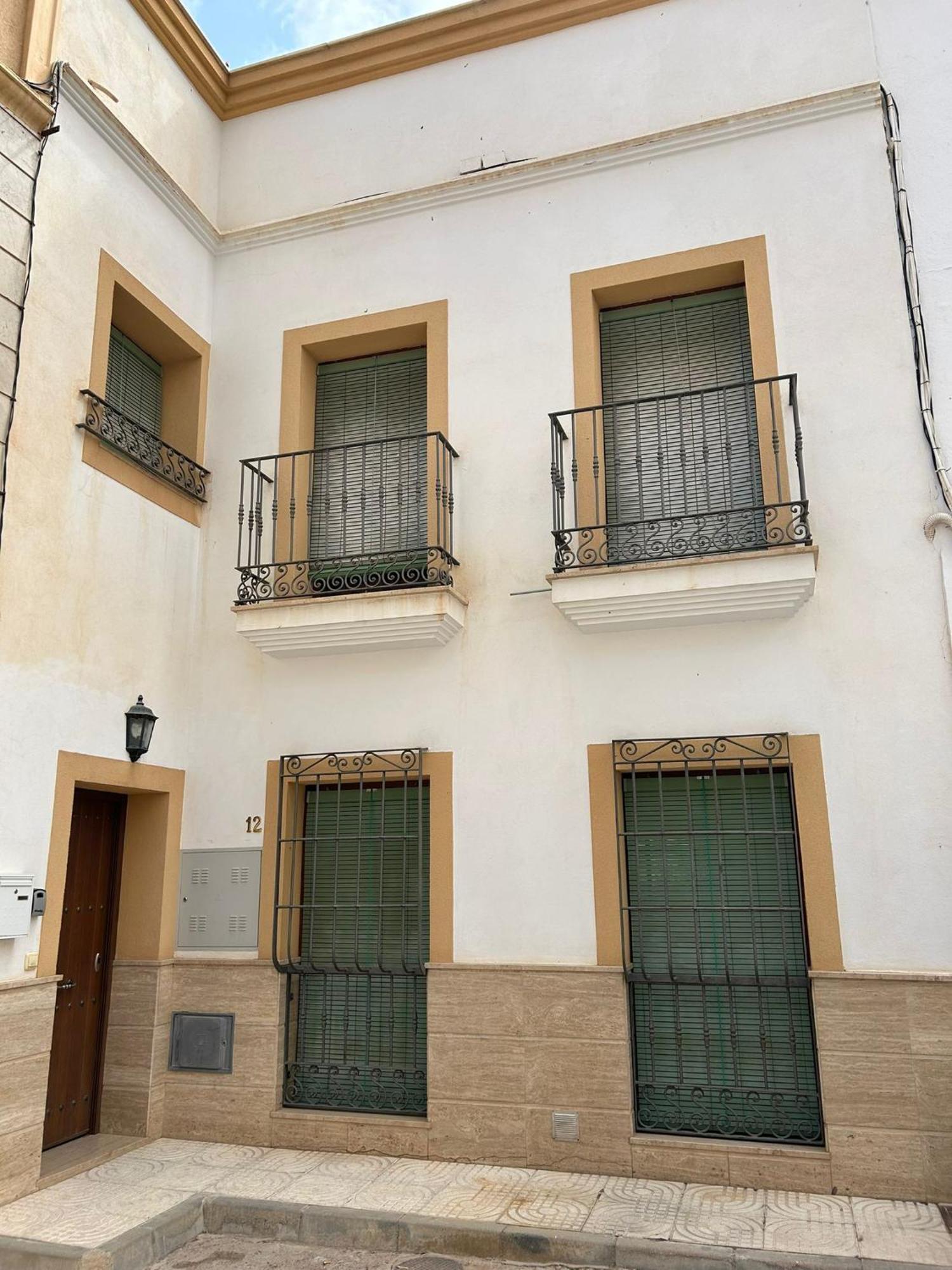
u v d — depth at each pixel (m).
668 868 5.57
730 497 5.88
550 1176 5.11
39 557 5.30
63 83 5.69
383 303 6.70
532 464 6.14
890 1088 4.80
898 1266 3.95
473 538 6.16
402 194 6.72
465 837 5.77
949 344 5.47
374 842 6.07
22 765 5.08
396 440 6.00
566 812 5.62
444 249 6.63
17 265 5.24
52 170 5.62
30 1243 4.30
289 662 6.38
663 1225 4.43
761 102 6.11
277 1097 5.78
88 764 5.55
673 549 5.69
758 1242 4.23
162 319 6.54
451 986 5.55
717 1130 5.18
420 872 5.83
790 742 5.30
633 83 6.43
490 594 6.05
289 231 7.03
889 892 5.01
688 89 6.30
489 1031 5.45
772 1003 5.28
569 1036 5.32
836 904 5.07
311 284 6.93
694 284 6.18
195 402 6.91
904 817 5.06
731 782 5.57
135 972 6.03
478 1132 5.36
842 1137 4.82
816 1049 5.05
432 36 6.90
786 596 5.27
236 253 7.19
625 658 5.71
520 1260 4.34
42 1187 4.98
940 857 4.97
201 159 7.16
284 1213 4.68
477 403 6.33
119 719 5.84
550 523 6.02
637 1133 5.21
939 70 5.80
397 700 6.09
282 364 6.88
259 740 6.32
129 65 6.39
